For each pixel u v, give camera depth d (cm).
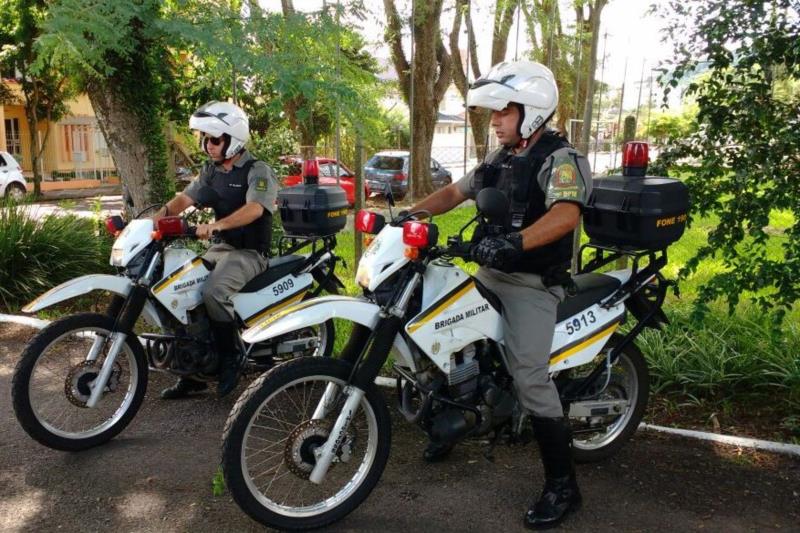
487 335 330
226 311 427
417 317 314
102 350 415
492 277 344
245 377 516
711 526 324
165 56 751
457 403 323
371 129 657
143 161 761
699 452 396
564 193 310
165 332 432
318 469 310
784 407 448
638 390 388
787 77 445
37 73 587
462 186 366
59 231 787
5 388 496
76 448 393
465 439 330
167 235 405
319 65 583
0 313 689
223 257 444
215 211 461
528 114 319
